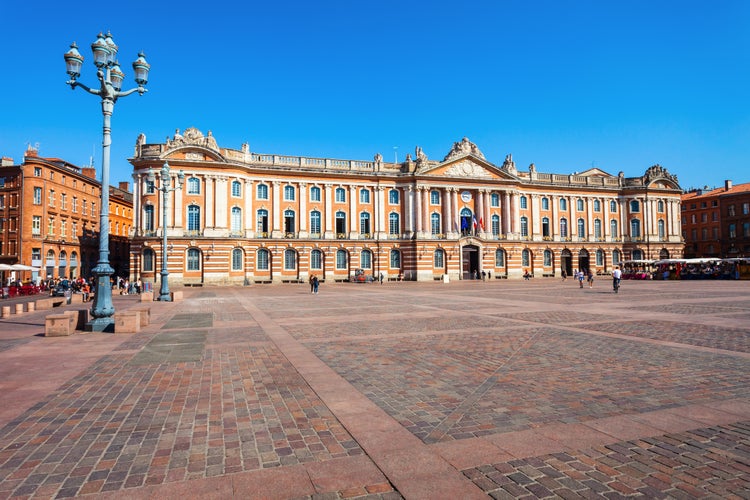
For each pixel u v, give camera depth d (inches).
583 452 250.4
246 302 1273.4
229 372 436.5
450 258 2770.7
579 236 3166.8
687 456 244.2
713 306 1011.9
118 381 405.7
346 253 2669.8
